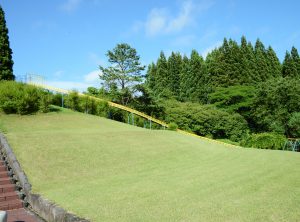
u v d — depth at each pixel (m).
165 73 77.38
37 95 27.64
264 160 15.91
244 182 11.16
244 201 8.92
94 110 34.62
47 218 9.12
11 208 10.33
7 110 25.62
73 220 7.77
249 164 14.88
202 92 70.12
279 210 8.03
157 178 12.29
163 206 8.72
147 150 17.59
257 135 36.72
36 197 10.09
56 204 9.14
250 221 7.37
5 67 32.47
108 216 8.03
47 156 14.31
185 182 11.45
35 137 16.86
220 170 13.56
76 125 24.89
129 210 8.46
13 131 20.86
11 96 26.09
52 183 11.65
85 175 12.83
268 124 51.12
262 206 8.40
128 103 53.88
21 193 11.00
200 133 55.16
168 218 7.78
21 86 27.52
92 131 21.31
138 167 14.42
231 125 55.41
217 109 58.72
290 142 36.03
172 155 17.23
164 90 69.50
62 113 28.70
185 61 79.19
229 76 70.62
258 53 75.44
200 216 7.82
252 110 56.69
